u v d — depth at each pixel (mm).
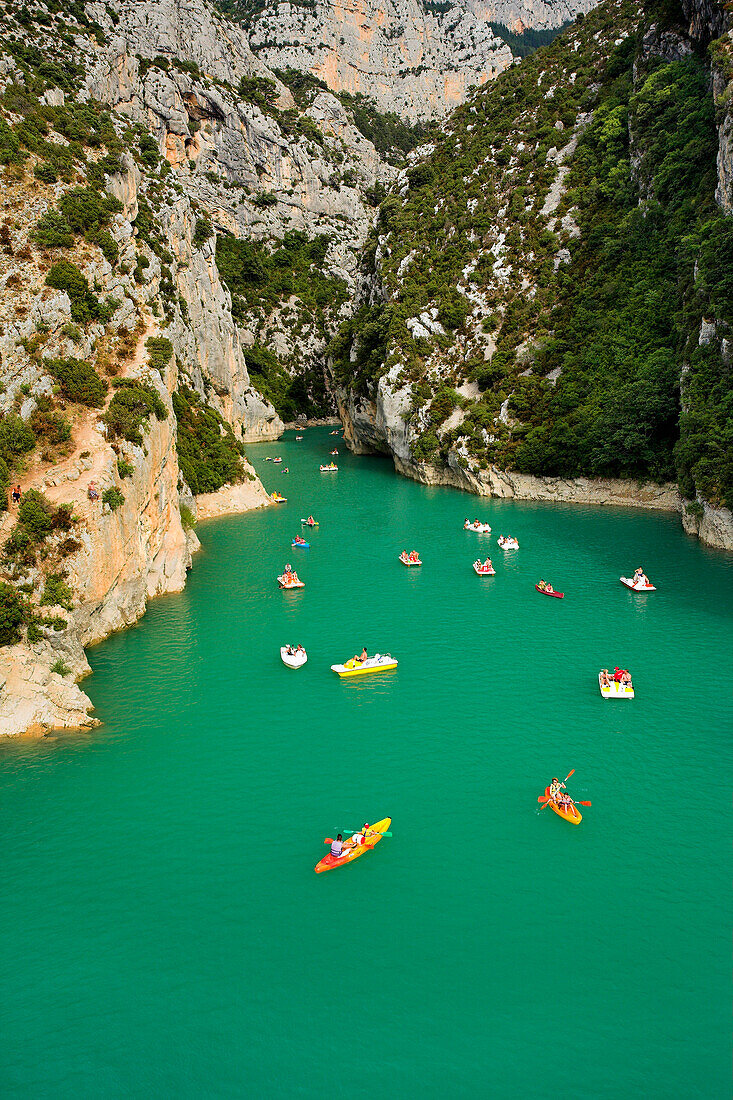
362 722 40531
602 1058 21891
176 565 62125
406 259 124438
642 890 28297
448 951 25750
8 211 63812
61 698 40625
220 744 38656
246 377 150875
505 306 107750
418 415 105312
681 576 61094
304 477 113062
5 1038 23016
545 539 73438
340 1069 21812
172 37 176750
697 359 73250
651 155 98125
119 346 64438
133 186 86062
